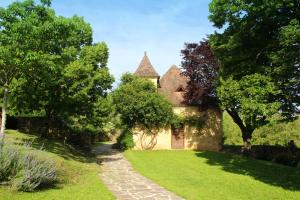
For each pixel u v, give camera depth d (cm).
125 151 3431
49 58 1666
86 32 2602
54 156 1911
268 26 1825
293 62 1562
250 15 1773
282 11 1708
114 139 5594
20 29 1456
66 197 1207
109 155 3062
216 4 1912
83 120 2992
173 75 4066
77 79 2316
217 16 1978
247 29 1853
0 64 1547
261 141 3800
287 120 1723
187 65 3170
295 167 2302
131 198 1324
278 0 1580
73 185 1459
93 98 2564
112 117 3850
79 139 3494
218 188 1552
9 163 1242
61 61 1958
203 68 3111
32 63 1573
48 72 1791
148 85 3550
